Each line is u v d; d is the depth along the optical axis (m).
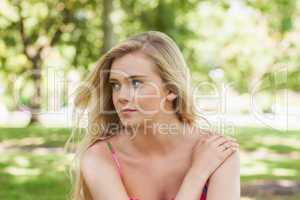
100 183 2.89
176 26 21.47
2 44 24.92
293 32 26.75
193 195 2.78
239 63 31.17
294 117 24.12
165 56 2.82
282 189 8.38
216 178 2.81
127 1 20.91
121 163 2.97
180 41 21.55
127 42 2.85
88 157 2.98
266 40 29.72
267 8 16.27
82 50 23.48
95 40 23.56
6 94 26.50
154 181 2.95
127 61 2.81
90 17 23.73
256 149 13.90
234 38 31.08
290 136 17.19
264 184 8.80
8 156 12.63
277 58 27.77
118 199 2.85
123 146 2.98
